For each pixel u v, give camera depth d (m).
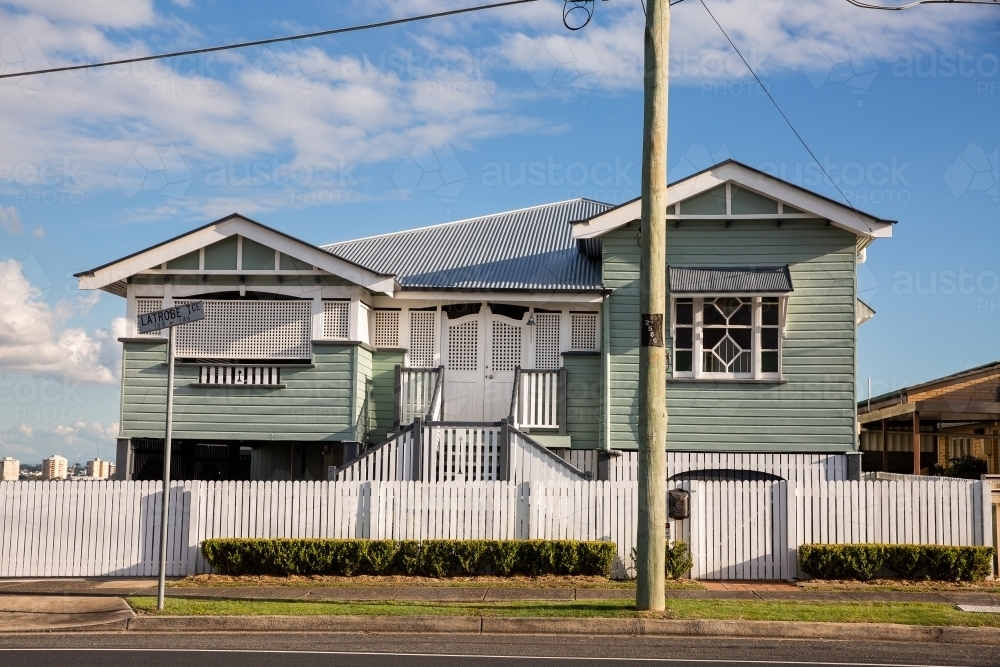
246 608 13.19
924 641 11.91
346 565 16.09
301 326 20.34
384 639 11.88
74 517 16.92
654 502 12.88
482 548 16.02
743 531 16.41
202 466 24.17
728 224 20.28
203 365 20.30
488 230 25.72
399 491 16.72
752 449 19.95
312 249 19.95
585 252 22.52
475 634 12.26
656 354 12.95
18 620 13.04
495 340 21.45
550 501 16.58
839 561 15.69
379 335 21.56
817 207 19.73
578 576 15.86
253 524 16.77
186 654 10.81
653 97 13.01
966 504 16.27
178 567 16.75
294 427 20.11
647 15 13.05
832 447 19.81
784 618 12.40
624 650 11.14
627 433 20.19
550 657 10.67
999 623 12.17
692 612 12.69
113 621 12.70
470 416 21.27
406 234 25.84
